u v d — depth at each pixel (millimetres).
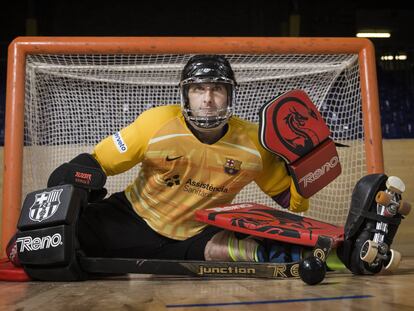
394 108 7953
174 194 2438
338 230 2332
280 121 2338
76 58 3438
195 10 9281
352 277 2229
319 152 2383
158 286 2082
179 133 2379
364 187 2197
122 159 2393
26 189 3326
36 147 3447
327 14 9492
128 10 9188
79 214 2330
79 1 9102
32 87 3365
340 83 3723
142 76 3576
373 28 10062
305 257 2240
